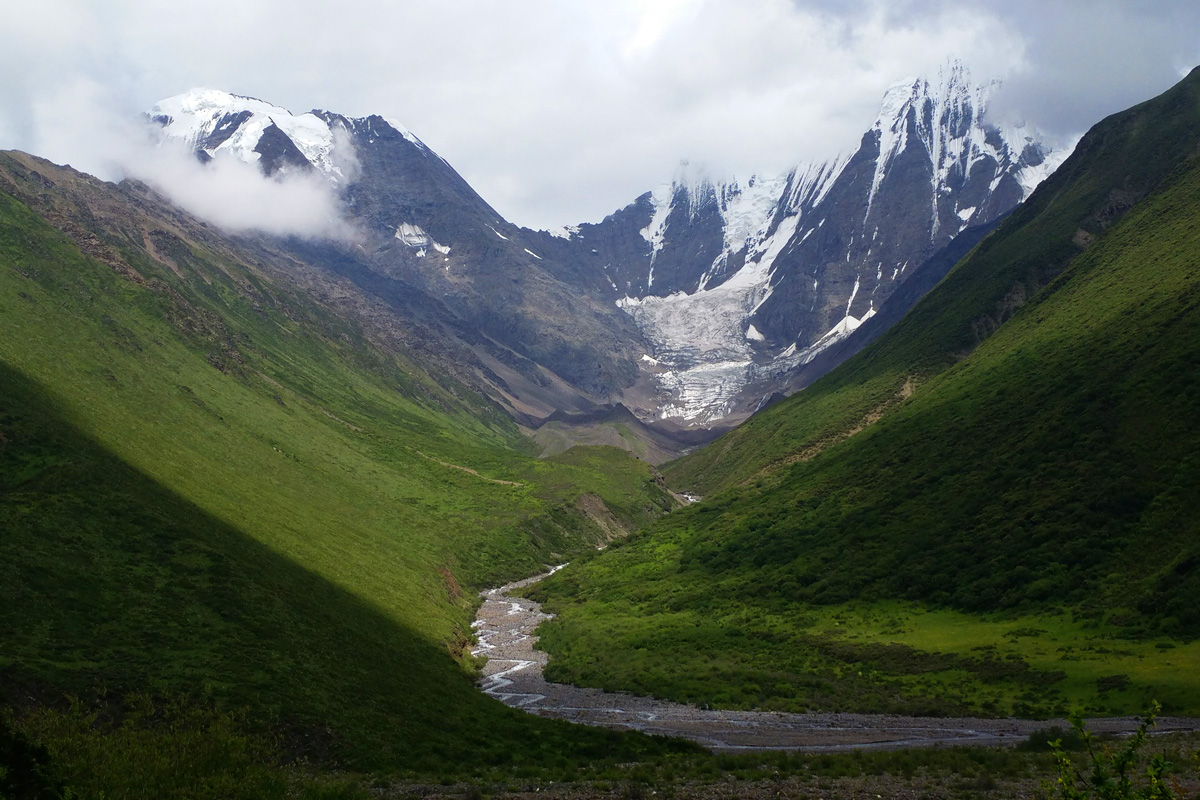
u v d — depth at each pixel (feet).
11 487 272.72
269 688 197.88
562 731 219.82
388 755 180.86
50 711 128.57
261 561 310.45
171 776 113.29
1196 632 283.59
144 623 217.15
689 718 257.55
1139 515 363.35
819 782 150.20
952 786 144.15
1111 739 192.34
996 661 296.10
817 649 350.43
